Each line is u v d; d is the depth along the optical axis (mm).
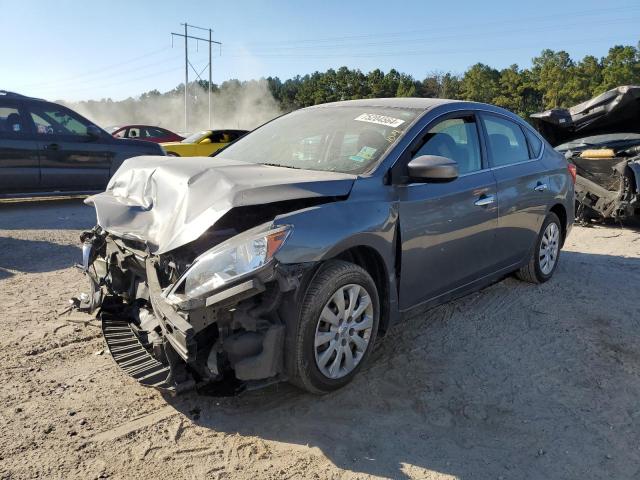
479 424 2957
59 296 4723
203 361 2840
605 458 2703
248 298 2773
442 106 4023
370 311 3221
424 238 3535
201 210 2848
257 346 2783
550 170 5121
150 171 3477
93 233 3797
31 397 3059
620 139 9281
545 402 3199
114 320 3652
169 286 2777
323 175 3240
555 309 4695
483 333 4148
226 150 4469
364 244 3086
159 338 2895
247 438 2764
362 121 3924
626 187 7984
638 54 86000
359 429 2867
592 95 80188
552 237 5336
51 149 9180
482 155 4266
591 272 5887
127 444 2678
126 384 3242
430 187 3602
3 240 6797
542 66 84938
